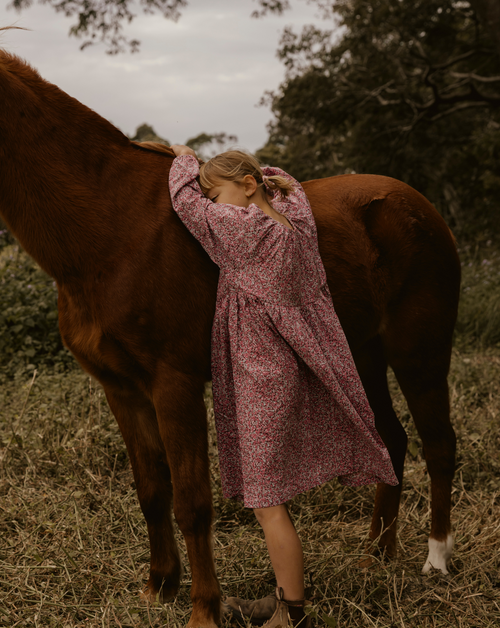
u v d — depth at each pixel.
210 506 2.06
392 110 15.24
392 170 15.87
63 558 2.52
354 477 2.24
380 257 2.60
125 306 2.02
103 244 2.06
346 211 2.57
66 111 2.15
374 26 14.22
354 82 15.28
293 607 1.98
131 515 2.83
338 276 2.42
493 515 2.96
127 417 2.27
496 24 8.41
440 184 16.53
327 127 16.23
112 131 2.21
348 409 2.05
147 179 2.17
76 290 2.10
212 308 2.14
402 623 2.12
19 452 3.40
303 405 2.10
